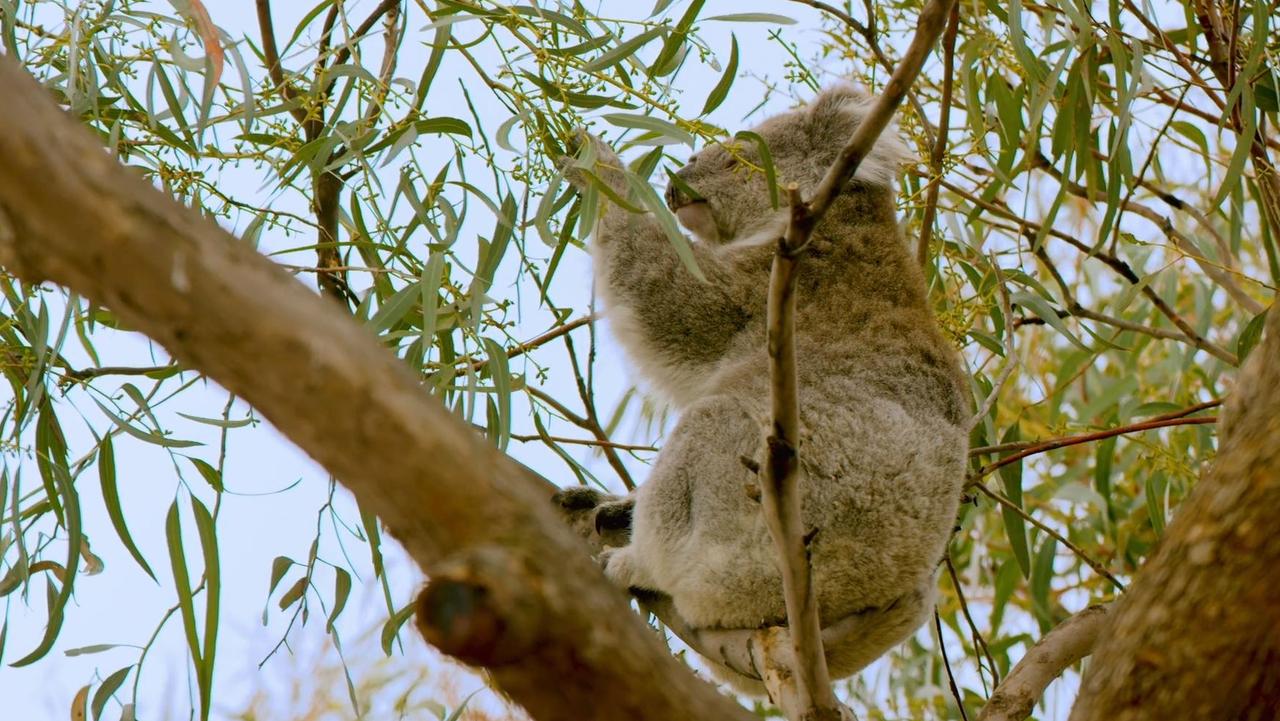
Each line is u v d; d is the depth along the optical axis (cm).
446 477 207
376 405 202
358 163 537
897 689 789
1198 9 655
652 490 576
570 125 532
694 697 232
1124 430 643
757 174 741
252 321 195
